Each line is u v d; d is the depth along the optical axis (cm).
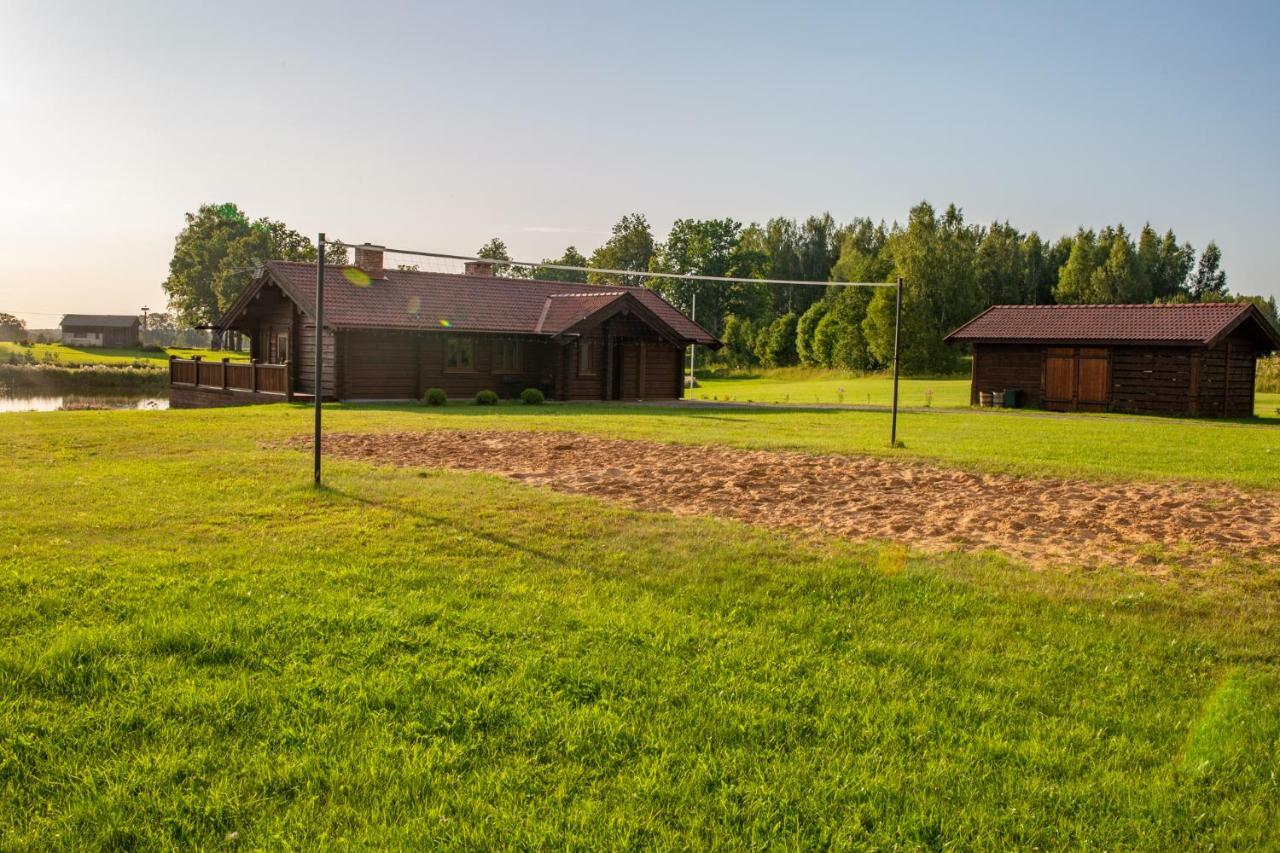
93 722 428
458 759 402
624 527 841
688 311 8144
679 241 8319
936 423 2214
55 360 5959
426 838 342
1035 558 765
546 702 461
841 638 568
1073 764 410
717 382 6019
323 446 1434
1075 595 655
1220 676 515
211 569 680
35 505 911
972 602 638
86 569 666
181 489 1010
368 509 906
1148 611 625
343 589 636
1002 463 1274
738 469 1205
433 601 612
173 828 347
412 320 2875
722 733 432
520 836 344
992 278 8781
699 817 361
